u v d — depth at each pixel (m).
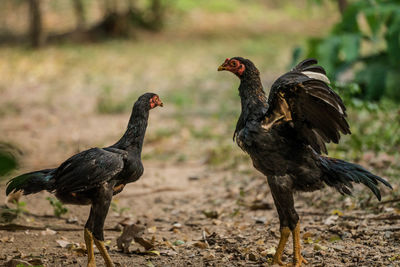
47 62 34.00
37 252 8.38
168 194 12.24
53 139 18.11
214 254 8.23
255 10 58.31
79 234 9.48
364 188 10.85
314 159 7.30
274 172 7.25
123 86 27.27
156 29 46.62
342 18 19.17
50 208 11.19
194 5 56.56
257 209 10.76
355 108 12.70
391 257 7.62
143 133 7.55
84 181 6.97
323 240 8.57
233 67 7.46
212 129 18.44
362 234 8.64
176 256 8.17
